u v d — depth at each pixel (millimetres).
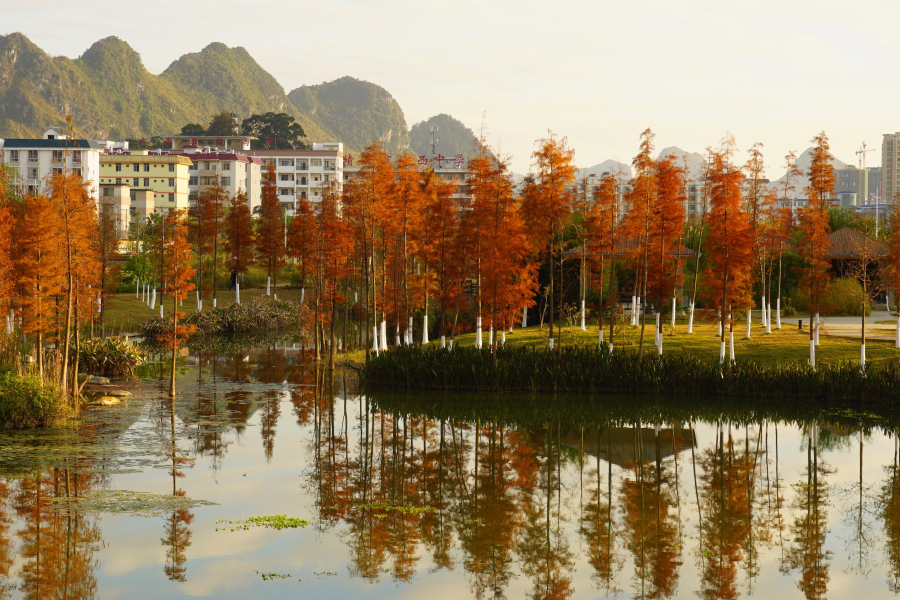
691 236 69750
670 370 40625
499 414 35969
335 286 54094
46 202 34000
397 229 49156
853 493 23797
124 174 141500
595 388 41062
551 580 16859
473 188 45625
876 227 78250
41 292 33188
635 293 55844
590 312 63219
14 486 22250
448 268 50062
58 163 125562
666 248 46156
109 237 61312
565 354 42281
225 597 15492
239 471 24891
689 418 35438
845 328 55688
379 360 43469
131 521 19750
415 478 24922
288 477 24453
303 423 33062
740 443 30609
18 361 32156
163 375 46188
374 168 48750
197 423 31875
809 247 46562
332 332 47094
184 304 85000
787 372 39344
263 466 25656
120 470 24266
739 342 48719
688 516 21422
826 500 23047
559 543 19156
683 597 16094
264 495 22422
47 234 31438
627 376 40781
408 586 16391
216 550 18016
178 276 37062
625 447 29828
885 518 21344
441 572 17203
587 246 49406
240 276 97438
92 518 19859
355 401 38594
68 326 31969
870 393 37875
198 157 149875
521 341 51906
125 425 30734
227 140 176625
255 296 90938
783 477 25609
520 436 31609
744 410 37031
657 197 44469
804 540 19578
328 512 21094
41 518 19703
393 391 41562
